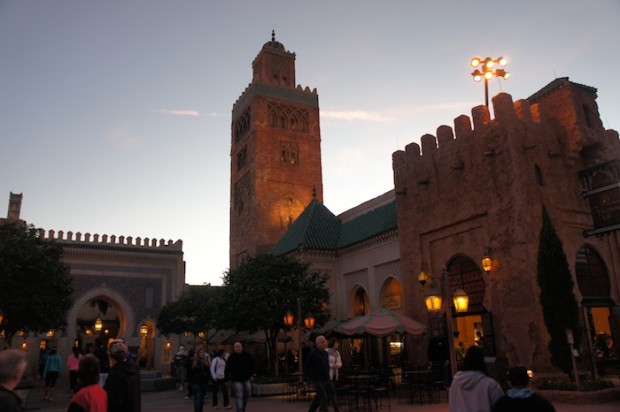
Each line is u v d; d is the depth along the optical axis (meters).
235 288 26.03
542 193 19.27
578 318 16.44
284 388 20.53
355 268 30.61
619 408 12.91
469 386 5.27
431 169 23.30
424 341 22.56
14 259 24.70
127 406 5.93
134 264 42.81
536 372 17.03
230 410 16.58
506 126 19.52
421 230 23.47
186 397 20.89
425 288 22.78
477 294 20.45
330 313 30.03
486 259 17.17
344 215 36.03
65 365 37.75
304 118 55.84
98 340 21.83
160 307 42.81
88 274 40.97
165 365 41.47
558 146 20.66
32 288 24.70
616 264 20.78
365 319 18.98
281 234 50.06
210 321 36.75
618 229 18.31
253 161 51.62
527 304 17.81
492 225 19.64
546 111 21.59
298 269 26.36
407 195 24.70
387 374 19.36
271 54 58.31
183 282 44.19
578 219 20.06
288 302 24.45
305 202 52.50
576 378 14.40
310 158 54.31
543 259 16.61
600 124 21.41
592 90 21.59
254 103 53.59
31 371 36.34
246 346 36.66
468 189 21.06
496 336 18.92
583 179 20.67
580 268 19.77
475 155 20.91
